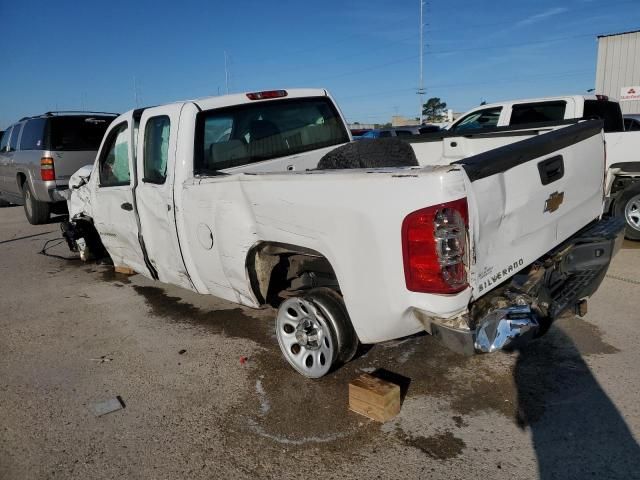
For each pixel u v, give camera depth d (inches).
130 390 149.8
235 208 146.1
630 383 138.0
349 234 118.0
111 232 223.6
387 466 112.4
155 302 223.9
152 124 181.9
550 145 131.5
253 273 150.6
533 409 129.4
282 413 134.1
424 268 106.0
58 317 211.8
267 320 197.3
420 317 112.7
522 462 111.0
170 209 170.6
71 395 148.3
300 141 203.5
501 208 115.7
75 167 383.9
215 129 174.7
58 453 122.3
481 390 139.2
